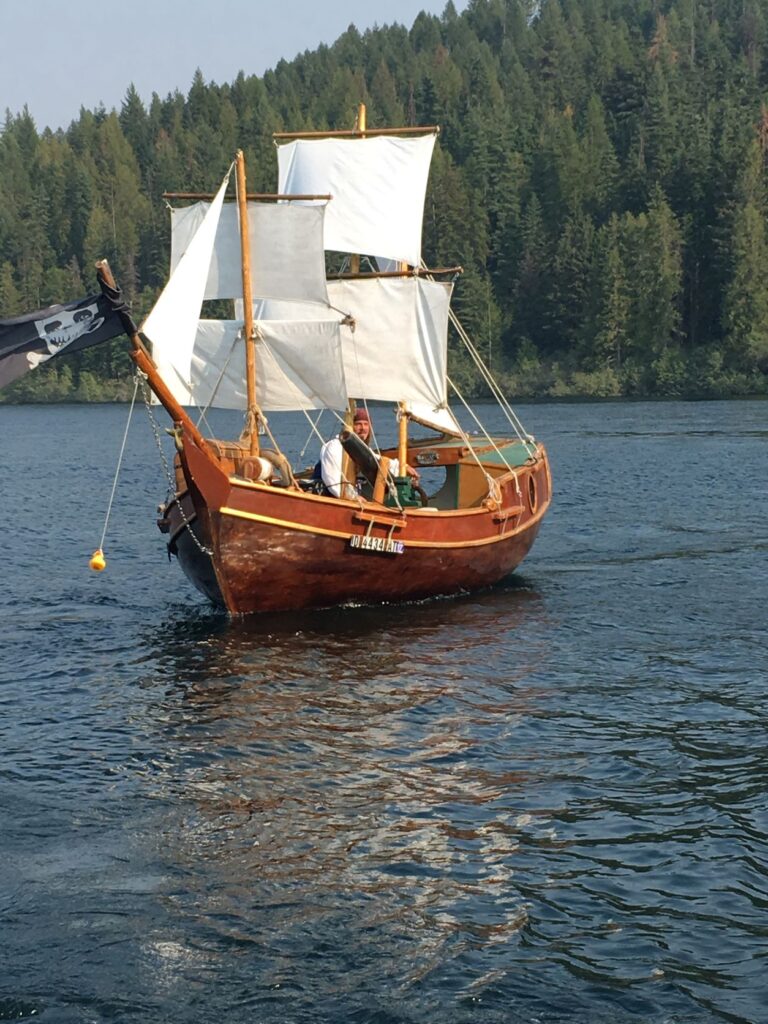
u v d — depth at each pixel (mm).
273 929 11828
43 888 12594
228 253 24531
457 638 22234
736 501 41312
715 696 18688
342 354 26234
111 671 20297
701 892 12469
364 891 12516
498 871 12922
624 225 137500
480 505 27062
